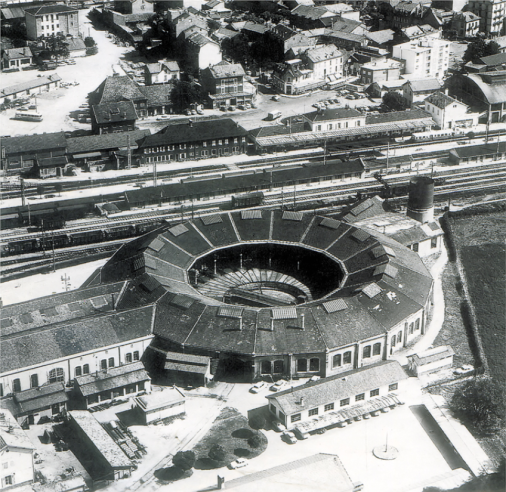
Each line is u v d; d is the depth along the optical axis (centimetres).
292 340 18425
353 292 19925
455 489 14850
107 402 17575
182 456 15338
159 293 19812
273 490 14150
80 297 19988
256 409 17350
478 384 17300
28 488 14750
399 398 17638
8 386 17362
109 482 15138
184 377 18275
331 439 16362
